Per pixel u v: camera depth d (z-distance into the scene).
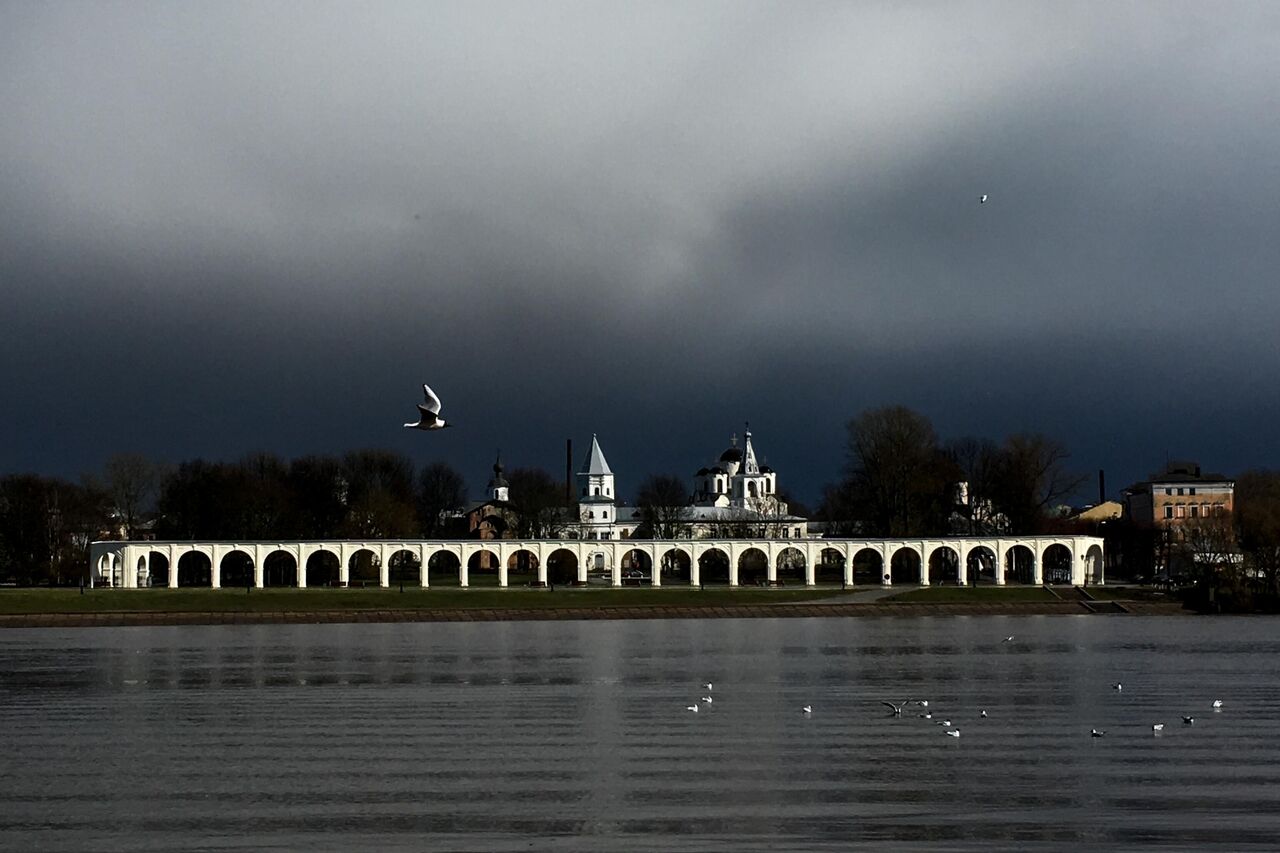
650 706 101.94
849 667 127.56
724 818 66.75
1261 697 105.62
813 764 78.88
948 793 71.56
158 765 79.75
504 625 187.12
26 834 64.69
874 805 69.06
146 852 61.78
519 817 67.12
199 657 139.12
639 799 70.62
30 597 192.38
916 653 141.00
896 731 89.88
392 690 111.81
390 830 64.94
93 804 70.19
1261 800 69.81
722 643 154.38
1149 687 111.75
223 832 64.81
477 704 103.44
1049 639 157.50
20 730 92.12
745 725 92.62
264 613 190.00
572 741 86.81
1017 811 67.81
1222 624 181.38
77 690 112.38
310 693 110.06
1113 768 77.38
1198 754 81.56
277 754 83.00
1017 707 100.44
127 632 173.88
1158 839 63.03
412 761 80.50
